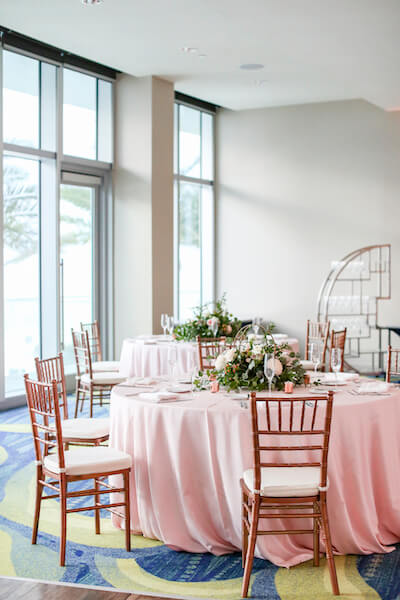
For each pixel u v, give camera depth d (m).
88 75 8.12
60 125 7.64
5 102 7.12
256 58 7.15
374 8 5.50
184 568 3.36
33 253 7.66
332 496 3.40
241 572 3.31
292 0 5.38
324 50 6.73
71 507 4.29
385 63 7.05
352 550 3.48
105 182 8.43
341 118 9.78
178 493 3.54
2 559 3.48
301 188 10.09
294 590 3.11
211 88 8.69
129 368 6.66
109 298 8.49
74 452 3.62
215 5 5.54
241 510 3.37
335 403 3.47
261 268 10.39
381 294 9.60
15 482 4.78
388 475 3.57
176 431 3.49
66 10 5.73
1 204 6.97
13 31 6.88
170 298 8.51
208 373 4.01
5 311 7.36
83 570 3.34
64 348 8.09
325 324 6.59
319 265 10.02
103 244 8.49
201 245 10.62
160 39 6.52
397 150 9.50
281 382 3.86
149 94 8.09
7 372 7.41
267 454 3.41
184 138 9.98
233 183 10.52
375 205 9.65
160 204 8.30
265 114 10.25
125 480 3.54
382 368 9.29
